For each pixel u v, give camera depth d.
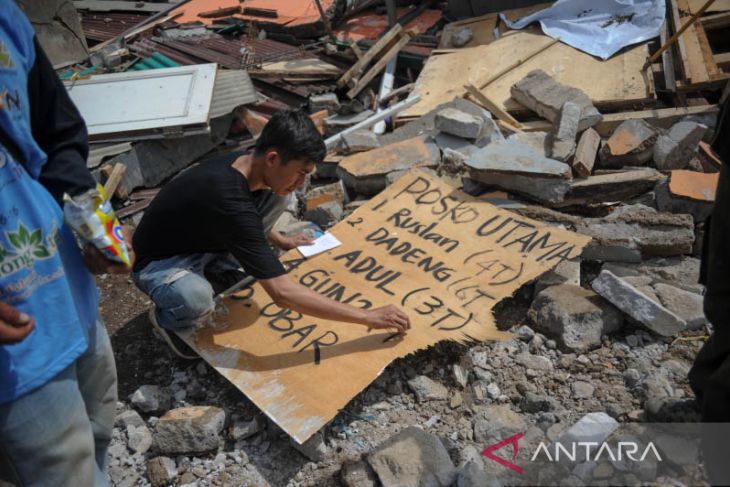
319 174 4.53
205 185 2.78
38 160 1.86
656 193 3.60
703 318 2.92
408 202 3.85
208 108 4.66
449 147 4.24
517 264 3.29
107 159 4.50
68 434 1.95
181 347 3.16
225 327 3.12
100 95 4.95
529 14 5.89
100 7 7.87
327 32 6.27
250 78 5.47
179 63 5.96
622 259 3.33
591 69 4.95
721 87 4.55
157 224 2.98
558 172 3.69
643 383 2.70
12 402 1.81
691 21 4.45
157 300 3.00
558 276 3.27
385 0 6.54
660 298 3.01
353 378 2.76
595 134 4.14
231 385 3.00
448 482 2.39
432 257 3.43
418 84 5.34
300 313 3.09
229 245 2.80
